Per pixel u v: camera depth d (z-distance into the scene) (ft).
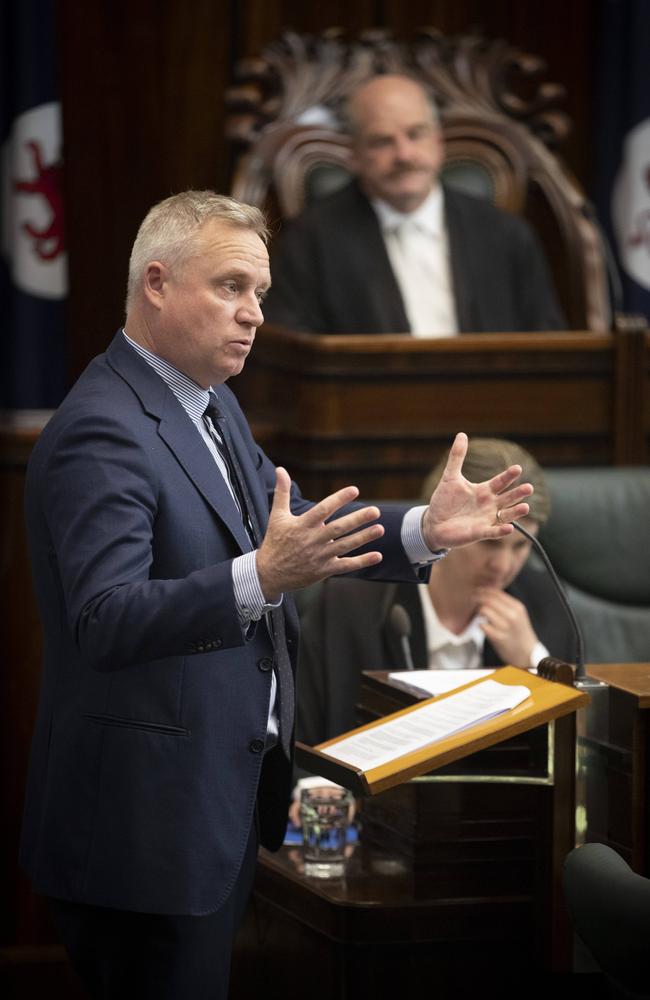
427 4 72.74
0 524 50.11
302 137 62.69
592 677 29.96
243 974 34.88
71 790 27.58
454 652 39.24
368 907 30.01
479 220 61.16
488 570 38.06
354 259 59.26
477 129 64.75
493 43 65.87
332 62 63.93
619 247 71.77
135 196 70.33
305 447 53.57
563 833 29.43
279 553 24.81
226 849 27.53
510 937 30.60
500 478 29.09
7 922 50.26
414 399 53.83
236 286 27.81
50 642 28.63
